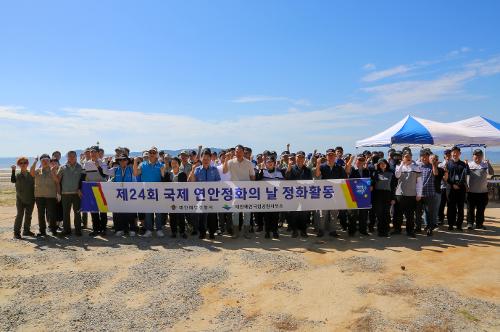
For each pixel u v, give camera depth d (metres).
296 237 9.08
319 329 4.55
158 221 9.27
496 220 11.23
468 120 16.44
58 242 8.74
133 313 5.04
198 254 7.64
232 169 9.09
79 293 5.72
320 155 10.95
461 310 5.00
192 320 4.83
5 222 11.70
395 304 5.20
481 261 6.99
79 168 9.34
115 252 7.84
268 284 5.98
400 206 9.10
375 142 15.34
